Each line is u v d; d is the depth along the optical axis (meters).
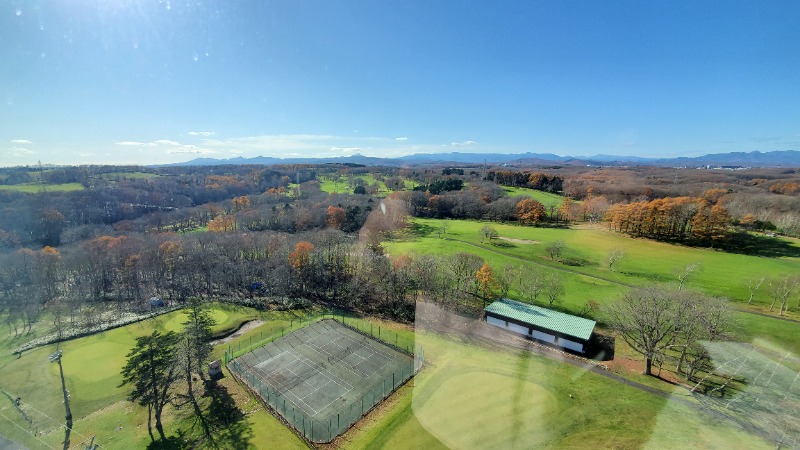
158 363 28.34
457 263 48.34
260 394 30.92
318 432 26.19
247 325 44.81
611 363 27.55
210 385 32.44
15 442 25.83
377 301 48.31
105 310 49.84
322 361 35.66
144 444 25.59
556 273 47.06
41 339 40.88
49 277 53.03
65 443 25.81
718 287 37.62
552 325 33.78
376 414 27.17
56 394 30.84
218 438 26.05
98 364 35.28
